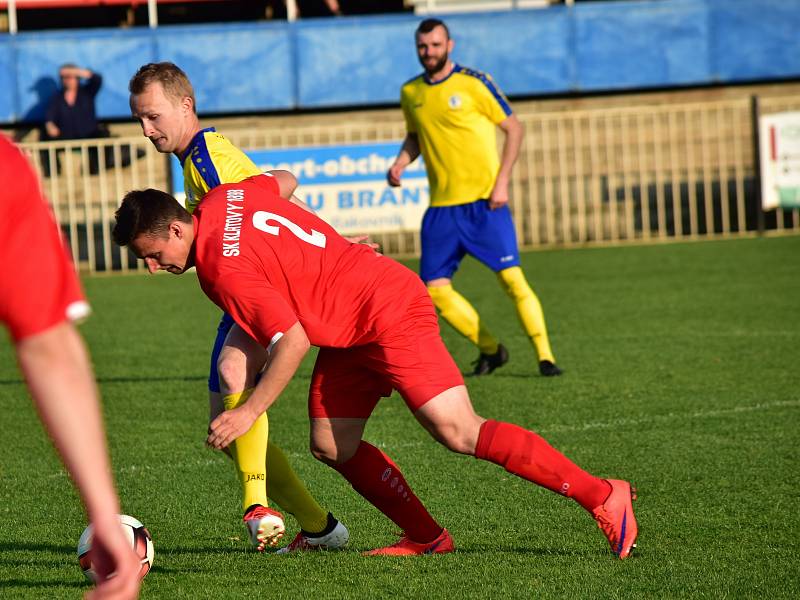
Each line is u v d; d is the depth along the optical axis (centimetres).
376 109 6425
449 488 1848
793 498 1719
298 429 2381
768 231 6075
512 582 1340
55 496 1878
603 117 6247
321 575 1389
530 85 6316
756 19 6272
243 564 1451
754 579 1336
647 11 6275
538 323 2883
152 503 1819
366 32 6303
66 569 1443
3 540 1609
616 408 2447
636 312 3916
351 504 1783
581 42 6297
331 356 1419
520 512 1700
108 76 6281
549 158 6203
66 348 655
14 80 6259
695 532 1554
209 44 6306
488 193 2884
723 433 2180
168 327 3984
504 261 2889
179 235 1324
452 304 2900
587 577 1353
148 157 6028
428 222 2928
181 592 1323
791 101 5938
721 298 4141
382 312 1359
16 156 662
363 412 1436
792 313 3747
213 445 1273
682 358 3031
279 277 1334
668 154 6212
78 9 6881
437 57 2859
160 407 2636
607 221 6191
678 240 6028
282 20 6825
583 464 1973
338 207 5516
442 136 2888
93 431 652
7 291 644
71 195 5791
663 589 1302
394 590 1317
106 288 5244
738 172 5978
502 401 2570
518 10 6275
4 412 2655
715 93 6384
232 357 1435
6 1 6588
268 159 5494
